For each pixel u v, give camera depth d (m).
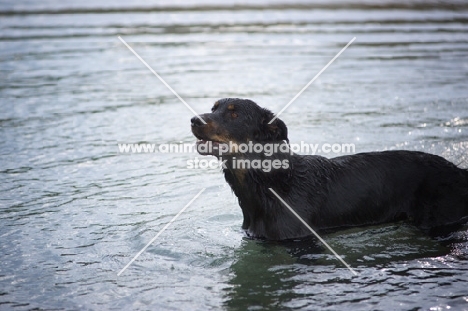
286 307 6.83
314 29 23.66
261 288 7.30
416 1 28.09
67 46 21.30
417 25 24.34
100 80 17.73
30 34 22.89
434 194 9.13
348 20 25.19
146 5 27.75
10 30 23.52
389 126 13.53
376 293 7.12
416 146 12.14
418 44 21.45
